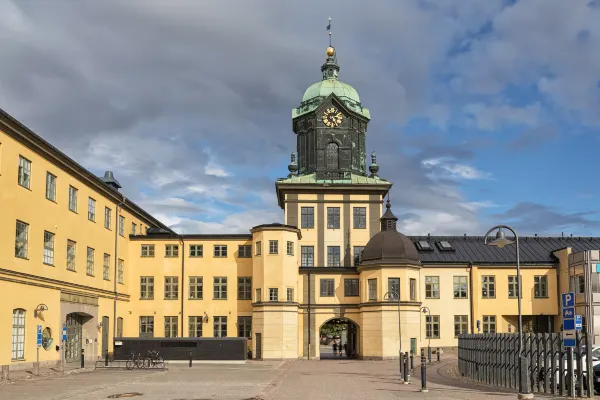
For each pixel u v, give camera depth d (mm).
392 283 62281
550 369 27016
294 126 77938
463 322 68062
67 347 51219
